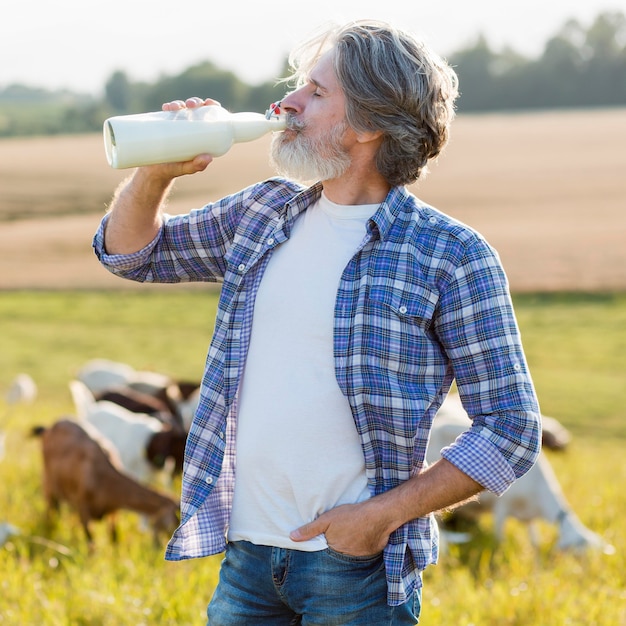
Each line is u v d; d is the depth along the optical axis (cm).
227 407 316
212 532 321
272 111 317
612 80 16475
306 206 321
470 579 729
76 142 11881
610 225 6156
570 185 7756
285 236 317
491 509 935
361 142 306
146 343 3606
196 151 305
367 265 302
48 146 11381
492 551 892
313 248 312
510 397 295
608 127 12231
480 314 296
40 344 3544
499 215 6588
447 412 982
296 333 306
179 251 342
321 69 309
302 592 312
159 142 298
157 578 623
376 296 298
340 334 301
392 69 300
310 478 305
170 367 3150
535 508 899
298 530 305
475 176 8375
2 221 6731
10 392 1373
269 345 311
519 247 5603
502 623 597
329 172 307
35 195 7725
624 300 4406
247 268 318
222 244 338
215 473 318
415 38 308
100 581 615
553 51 16925
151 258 343
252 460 312
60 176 8731
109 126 299
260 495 313
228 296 322
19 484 1003
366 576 309
